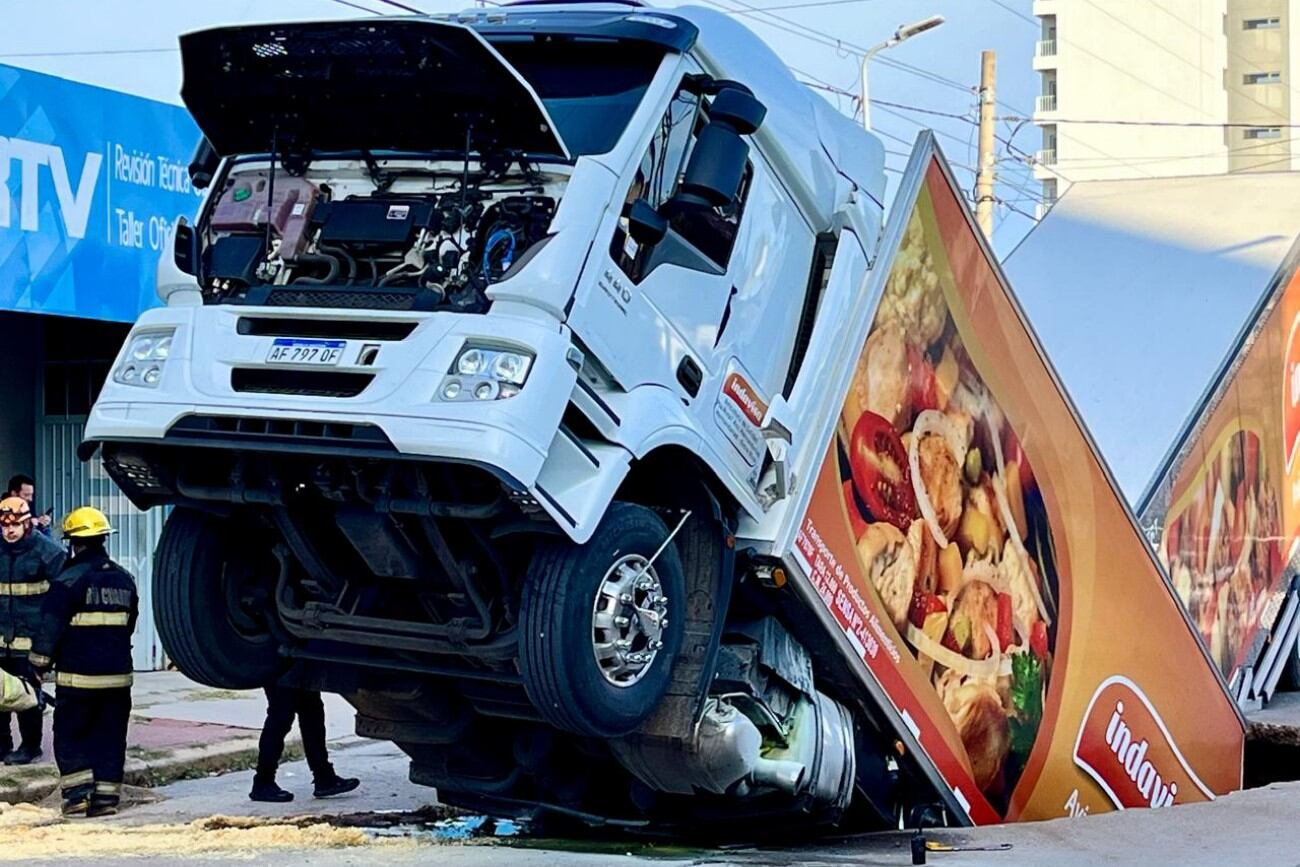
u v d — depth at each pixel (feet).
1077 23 233.55
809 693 24.80
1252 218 44.55
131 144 44.78
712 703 23.29
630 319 20.72
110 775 30.53
